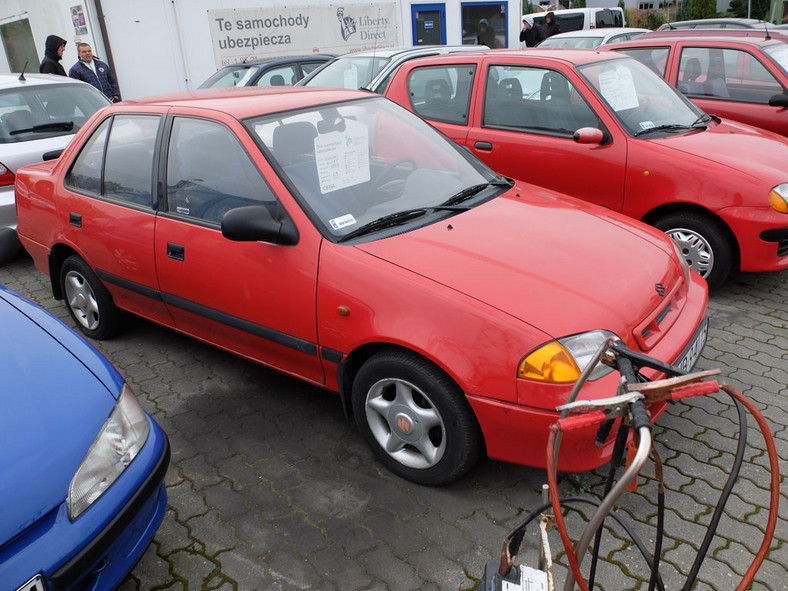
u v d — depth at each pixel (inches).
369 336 104.9
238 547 100.6
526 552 96.8
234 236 110.9
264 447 124.5
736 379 139.6
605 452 96.3
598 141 178.9
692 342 110.7
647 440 41.5
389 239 113.0
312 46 503.5
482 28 593.6
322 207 117.8
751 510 103.0
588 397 91.3
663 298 109.8
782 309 172.7
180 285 135.6
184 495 112.3
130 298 154.1
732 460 114.7
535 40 558.9
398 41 549.6
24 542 71.4
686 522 101.0
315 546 99.8
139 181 143.6
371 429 113.6
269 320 121.1
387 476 114.7
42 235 169.9
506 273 103.3
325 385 120.9
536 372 92.0
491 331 95.0
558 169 191.3
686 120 196.9
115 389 89.7
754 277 194.9
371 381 109.4
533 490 109.2
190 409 138.2
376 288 104.5
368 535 101.4
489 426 97.3
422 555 97.0
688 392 44.6
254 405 138.7
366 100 146.5
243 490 113.0
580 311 97.2
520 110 200.1
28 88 257.1
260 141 124.0
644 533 99.2
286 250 115.4
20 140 235.0
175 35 443.5
